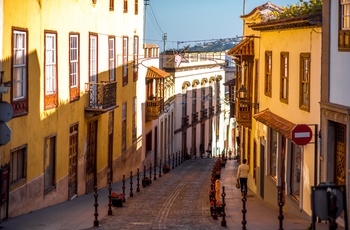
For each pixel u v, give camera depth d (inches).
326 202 589.6
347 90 834.8
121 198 1179.9
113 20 1638.8
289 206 1113.4
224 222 922.7
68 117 1237.1
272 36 1295.5
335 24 877.8
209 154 3376.0
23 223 901.8
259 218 1027.3
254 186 1552.7
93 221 964.6
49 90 1133.1
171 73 2960.1
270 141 1323.8
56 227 892.6
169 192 1475.1
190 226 921.5
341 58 855.1
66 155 1227.9
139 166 2121.1
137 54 1971.0
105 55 1553.9
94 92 1414.9
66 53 1222.9
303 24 1000.2
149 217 1036.5
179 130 3014.3
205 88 3486.7
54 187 1157.7
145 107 2222.0
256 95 1545.3
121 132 1782.7
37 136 1055.6
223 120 3917.3
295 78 1094.4
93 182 1466.5
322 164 915.4
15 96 965.8
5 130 810.8
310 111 989.2
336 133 895.7
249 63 1631.4
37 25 1050.7
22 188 987.9
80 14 1322.6
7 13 909.2
